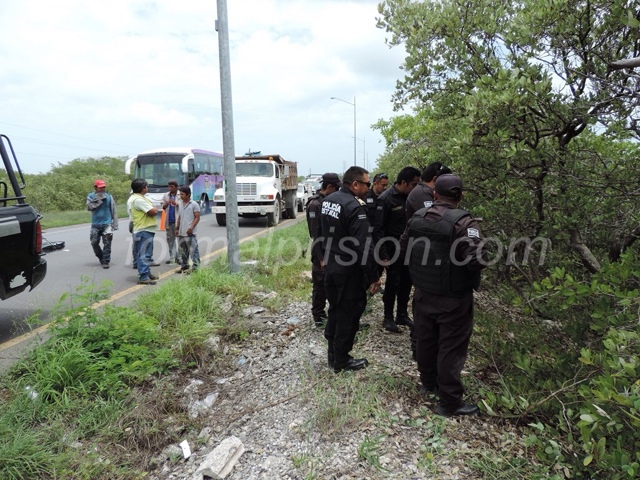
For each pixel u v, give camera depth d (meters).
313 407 3.21
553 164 3.69
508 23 3.99
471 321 3.02
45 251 6.80
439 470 2.54
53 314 4.08
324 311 4.94
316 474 2.54
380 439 2.81
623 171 3.71
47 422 3.03
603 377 2.18
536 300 3.71
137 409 3.21
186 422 3.15
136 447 2.92
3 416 2.96
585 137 3.90
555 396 2.83
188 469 2.72
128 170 17.59
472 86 4.50
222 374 3.88
